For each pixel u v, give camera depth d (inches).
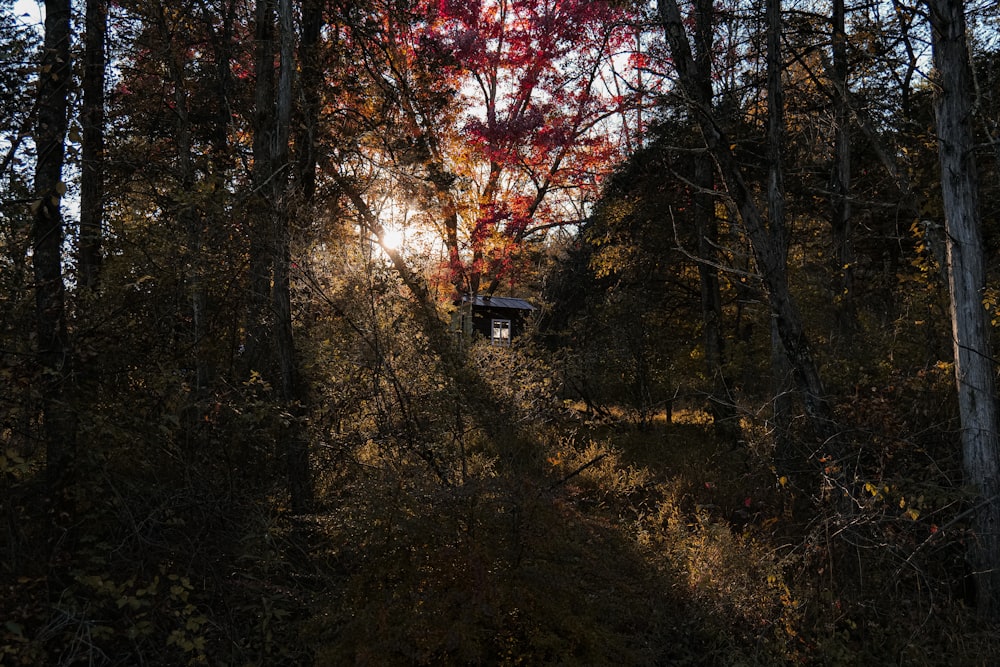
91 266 222.5
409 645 161.5
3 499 181.3
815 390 255.3
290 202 269.9
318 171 333.1
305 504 244.2
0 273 182.4
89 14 275.1
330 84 388.8
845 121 360.2
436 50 491.8
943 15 226.2
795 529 235.6
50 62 192.7
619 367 528.7
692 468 350.6
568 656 163.0
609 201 558.3
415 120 448.8
